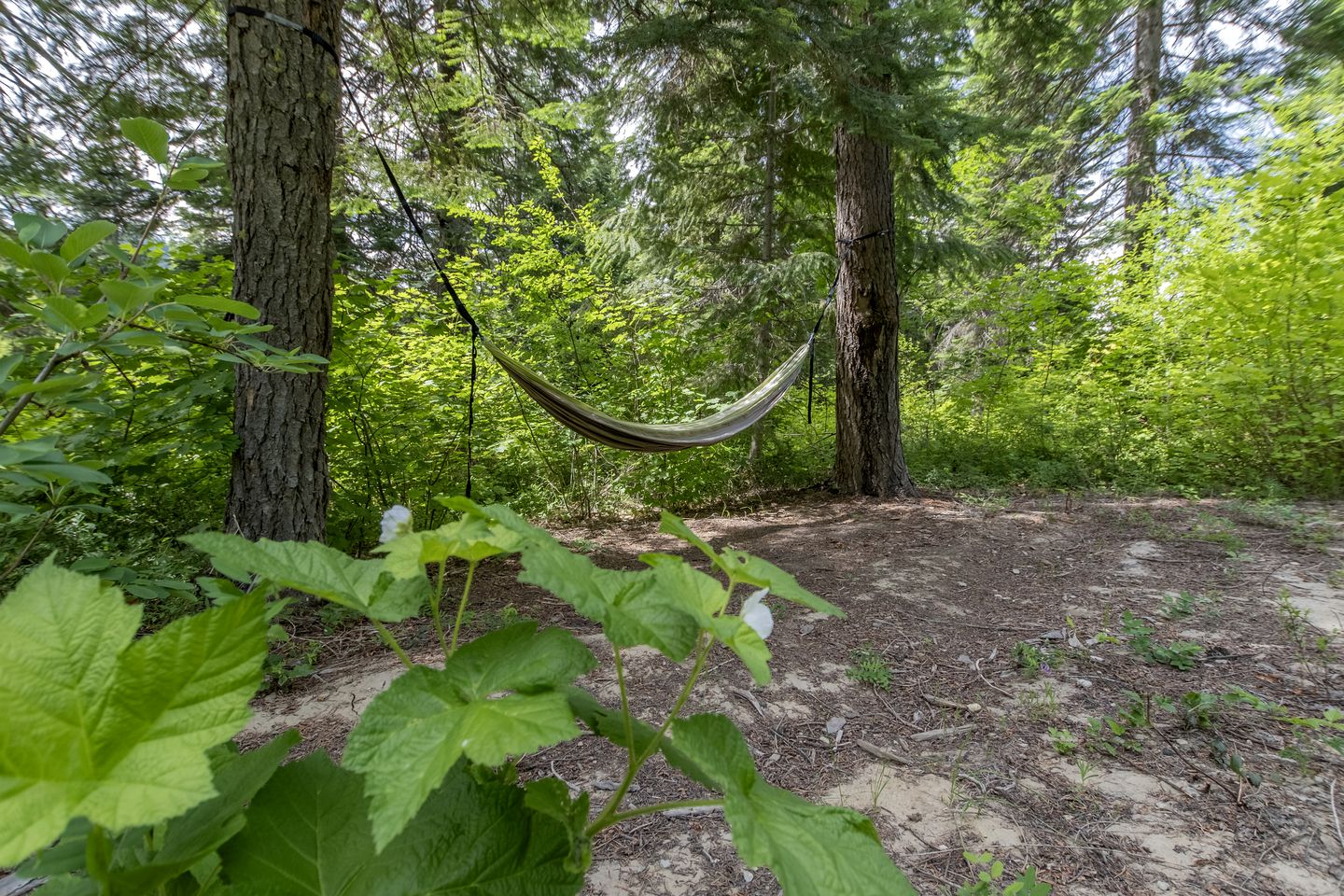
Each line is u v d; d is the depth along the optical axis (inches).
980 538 161.8
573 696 27.2
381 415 150.0
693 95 224.1
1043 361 261.4
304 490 108.5
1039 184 338.0
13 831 13.0
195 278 98.7
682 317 228.5
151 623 97.3
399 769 17.9
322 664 93.9
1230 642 100.4
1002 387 266.7
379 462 151.8
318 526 110.4
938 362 360.8
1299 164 176.2
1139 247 261.0
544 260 204.2
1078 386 250.5
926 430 278.1
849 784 69.2
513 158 336.2
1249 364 190.7
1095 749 75.0
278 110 103.9
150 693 15.3
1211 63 356.2
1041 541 157.0
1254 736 76.5
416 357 172.4
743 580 23.5
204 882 21.0
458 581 129.2
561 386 201.2
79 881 20.0
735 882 55.4
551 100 297.7
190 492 122.3
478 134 180.9
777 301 248.7
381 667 92.4
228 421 108.4
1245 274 185.2
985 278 305.0
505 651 22.6
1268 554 138.2
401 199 110.6
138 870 16.8
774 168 246.7
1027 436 250.7
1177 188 226.7
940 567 140.3
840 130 210.2
